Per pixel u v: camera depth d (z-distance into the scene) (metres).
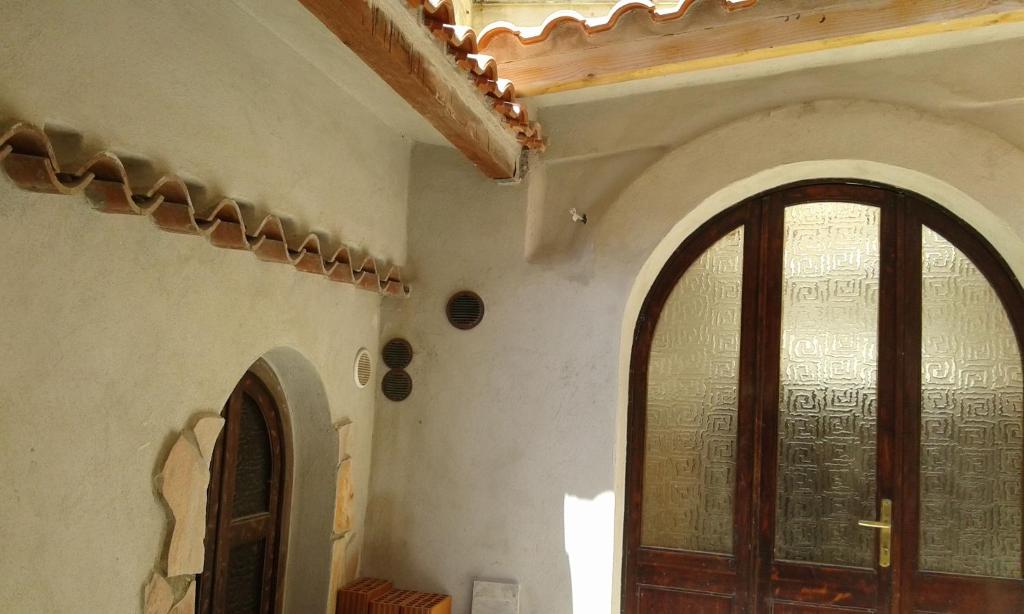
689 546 4.03
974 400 3.78
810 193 4.02
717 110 3.91
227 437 3.24
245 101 2.80
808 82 3.79
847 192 3.98
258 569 3.52
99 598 2.29
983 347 3.80
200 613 3.10
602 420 3.90
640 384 4.14
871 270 3.94
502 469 4.00
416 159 4.25
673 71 3.55
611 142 4.05
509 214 4.11
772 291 4.04
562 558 3.89
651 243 3.91
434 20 2.86
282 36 2.97
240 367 2.90
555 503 3.93
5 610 2.00
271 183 2.97
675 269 4.15
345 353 3.78
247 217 2.86
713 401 4.06
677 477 4.07
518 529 3.96
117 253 2.31
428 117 3.21
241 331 2.90
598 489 3.88
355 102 3.62
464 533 4.02
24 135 1.86
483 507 4.01
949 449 3.79
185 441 2.58
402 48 2.76
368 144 3.78
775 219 4.06
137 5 2.28
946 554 3.75
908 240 3.90
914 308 3.87
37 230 2.04
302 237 3.18
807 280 4.01
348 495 3.80
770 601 3.91
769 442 3.97
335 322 3.65
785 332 4.01
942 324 3.85
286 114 3.06
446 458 4.07
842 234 3.98
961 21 3.12
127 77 2.26
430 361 4.13
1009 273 3.79
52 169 1.92
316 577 3.67
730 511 4.00
